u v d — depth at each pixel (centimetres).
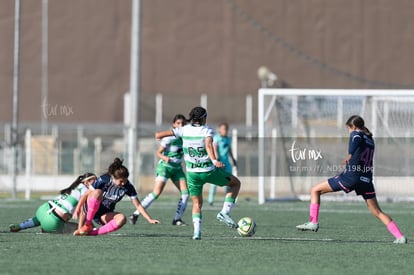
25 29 14450
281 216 6425
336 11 14812
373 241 4556
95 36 14575
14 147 8506
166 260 3609
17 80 8500
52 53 14512
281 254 3878
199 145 4338
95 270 3294
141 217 6159
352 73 14800
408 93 7988
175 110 14088
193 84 14562
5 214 6334
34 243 4191
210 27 14625
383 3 14788
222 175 4491
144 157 10050
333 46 14788
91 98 14512
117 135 13050
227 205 4622
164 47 14588
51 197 8781
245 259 3675
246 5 14662
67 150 10356
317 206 4544
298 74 14712
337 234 4981
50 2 14525
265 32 14675
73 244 4166
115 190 4528
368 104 8400
